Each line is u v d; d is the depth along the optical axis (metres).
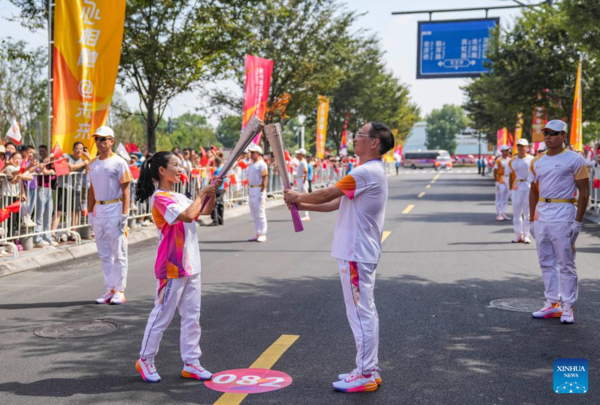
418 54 27.95
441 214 17.69
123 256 7.01
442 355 5.10
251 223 15.73
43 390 4.33
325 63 25.94
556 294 6.31
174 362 4.95
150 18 15.99
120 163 6.92
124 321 6.22
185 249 4.45
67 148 10.55
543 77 26.70
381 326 5.98
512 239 12.30
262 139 24.84
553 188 6.18
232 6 16.70
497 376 4.60
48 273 8.77
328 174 31.36
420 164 85.94
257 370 4.74
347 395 4.23
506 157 15.77
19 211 9.23
